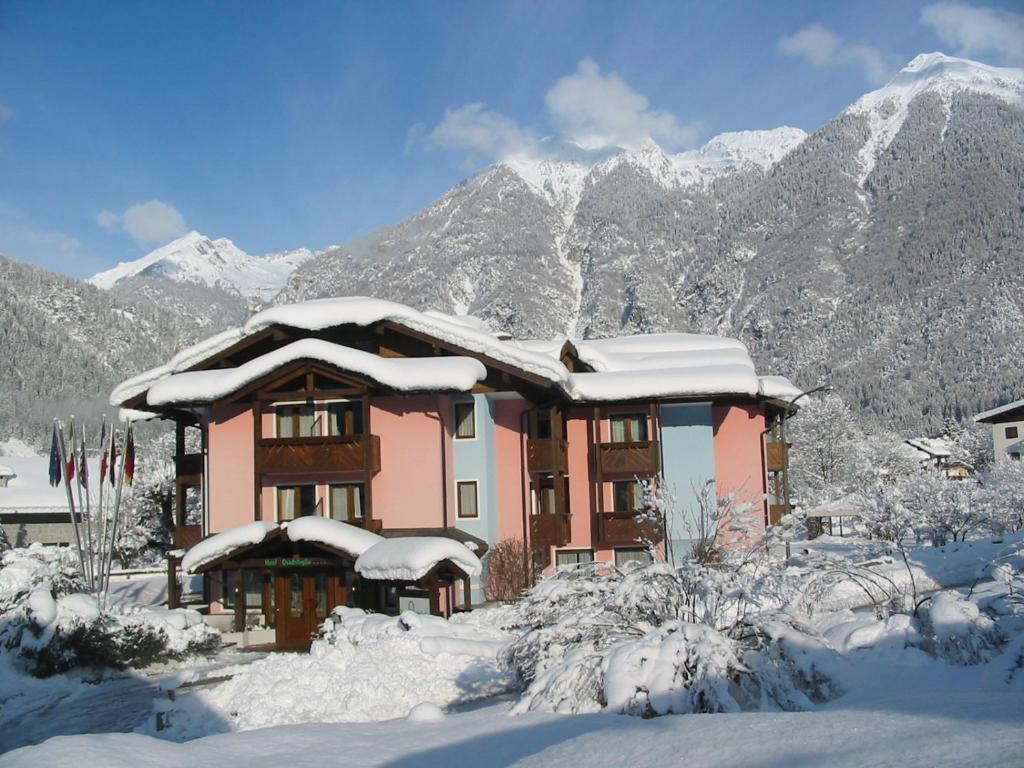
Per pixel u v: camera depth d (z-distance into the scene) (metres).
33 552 28.94
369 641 18.16
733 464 34.12
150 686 20.81
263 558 26.45
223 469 29.78
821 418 71.62
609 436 33.16
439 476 28.38
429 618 19.20
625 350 38.12
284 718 14.91
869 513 35.50
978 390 160.12
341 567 26.47
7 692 20.02
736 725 8.08
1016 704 7.80
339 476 28.92
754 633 12.16
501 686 15.85
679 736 7.91
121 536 47.75
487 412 30.36
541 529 30.89
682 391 31.31
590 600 13.85
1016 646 10.59
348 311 29.14
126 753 8.20
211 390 28.23
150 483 49.94
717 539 17.58
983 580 26.66
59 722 17.59
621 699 10.30
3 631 21.56
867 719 7.70
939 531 38.12
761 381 35.00
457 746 8.74
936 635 12.10
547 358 29.17
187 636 23.88
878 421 161.88
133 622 22.81
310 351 27.56
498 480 31.02
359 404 29.16
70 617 21.62
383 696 15.53
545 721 9.69
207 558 26.06
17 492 55.03
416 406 28.73
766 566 14.80
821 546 37.31
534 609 14.05
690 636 10.74
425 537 25.31
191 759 8.41
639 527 31.38
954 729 6.91
